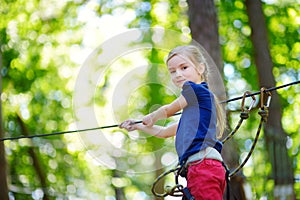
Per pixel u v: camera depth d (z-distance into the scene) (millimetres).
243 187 8141
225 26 13906
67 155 16500
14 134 15883
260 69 10555
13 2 15211
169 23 14320
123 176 16141
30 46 15688
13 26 15383
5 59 15539
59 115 16312
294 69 14266
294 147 13969
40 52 15781
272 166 9438
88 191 16750
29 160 16078
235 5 13688
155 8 14445
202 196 3873
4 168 9008
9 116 15953
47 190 15406
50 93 16188
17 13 15273
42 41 15727
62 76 16016
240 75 14094
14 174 15828
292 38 14031
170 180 13203
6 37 15336
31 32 15602
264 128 9734
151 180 14695
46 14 15359
